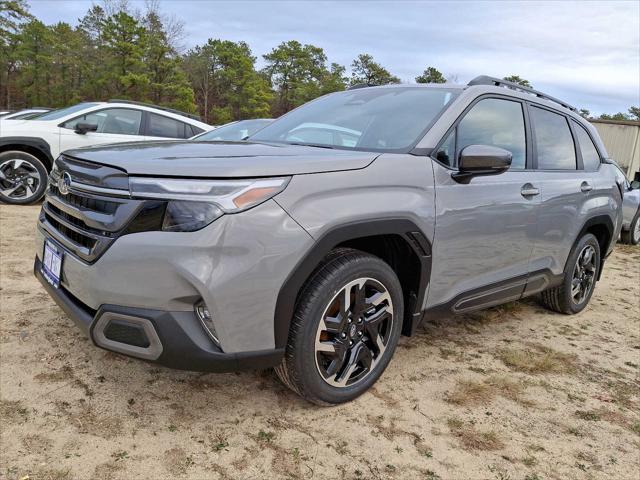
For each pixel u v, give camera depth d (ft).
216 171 6.69
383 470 7.04
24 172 23.59
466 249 9.62
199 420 7.79
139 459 6.83
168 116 27.32
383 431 7.90
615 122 92.22
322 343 7.77
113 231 6.73
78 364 9.09
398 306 8.81
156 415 7.82
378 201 7.96
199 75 238.89
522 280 11.53
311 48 297.33
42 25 193.36
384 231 8.01
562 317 14.21
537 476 7.20
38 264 9.16
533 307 14.92
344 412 8.31
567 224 12.53
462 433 8.05
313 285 7.54
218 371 6.91
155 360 6.78
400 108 10.44
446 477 7.02
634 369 11.08
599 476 7.32
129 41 169.78
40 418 7.49
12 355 9.21
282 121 11.85
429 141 9.21
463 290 9.93
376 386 9.25
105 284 6.78
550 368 10.66
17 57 192.75
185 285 6.53
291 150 8.34
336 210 7.44
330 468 6.98
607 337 12.92
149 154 7.49
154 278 6.56
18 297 11.94
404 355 10.71
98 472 6.53
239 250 6.63
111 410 7.85
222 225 6.54
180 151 7.77
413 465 7.20
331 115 11.13
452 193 9.18
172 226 6.52
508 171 10.80
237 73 242.99
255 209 6.73
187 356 6.70
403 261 9.04
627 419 8.91
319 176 7.41
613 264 23.31
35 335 10.03
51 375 8.66
